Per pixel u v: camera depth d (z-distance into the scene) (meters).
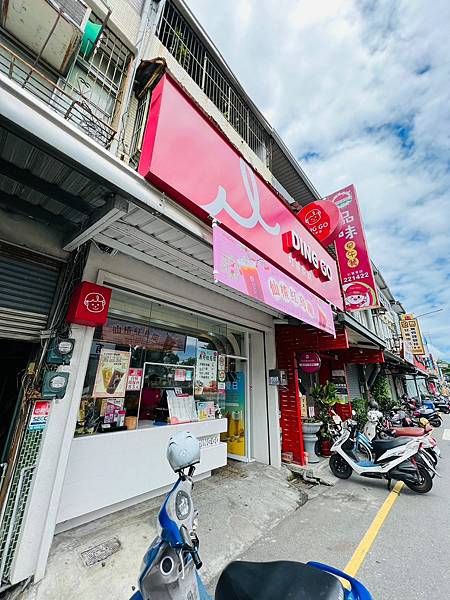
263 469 4.89
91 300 2.47
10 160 1.71
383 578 2.32
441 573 2.38
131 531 2.71
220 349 5.07
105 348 3.20
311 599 1.15
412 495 4.15
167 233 2.43
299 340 5.81
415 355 18.19
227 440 5.64
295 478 4.94
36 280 2.40
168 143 2.20
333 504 3.85
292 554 2.66
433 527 3.16
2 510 1.96
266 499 3.78
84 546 2.42
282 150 6.75
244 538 2.88
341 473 4.95
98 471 2.76
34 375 2.24
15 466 2.05
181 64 4.22
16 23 2.09
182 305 3.95
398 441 4.53
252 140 5.99
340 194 7.23
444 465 5.79
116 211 1.96
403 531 3.08
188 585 1.31
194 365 4.41
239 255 2.72
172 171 2.17
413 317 18.56
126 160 2.71
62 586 2.01
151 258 2.97
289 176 7.56
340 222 5.77
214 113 4.52
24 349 3.07
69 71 2.45
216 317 4.64
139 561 2.34
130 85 2.92
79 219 2.35
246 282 2.67
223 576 1.38
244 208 3.08
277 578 1.28
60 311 2.43
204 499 3.61
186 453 1.37
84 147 1.60
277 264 3.58
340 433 5.31
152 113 2.30
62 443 2.29
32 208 2.22
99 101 2.85
